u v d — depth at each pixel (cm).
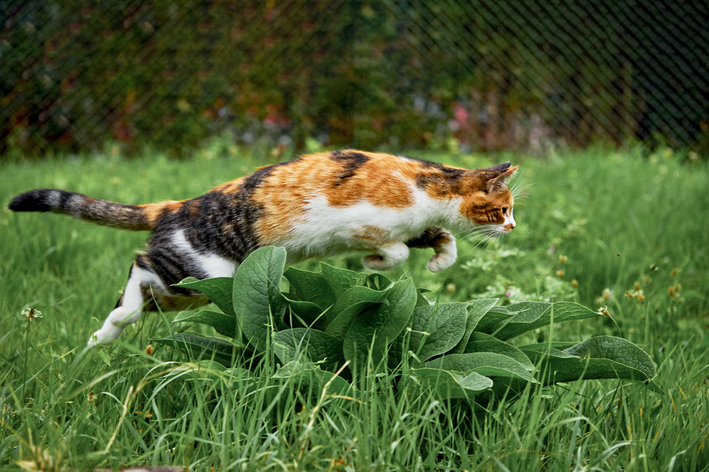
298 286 248
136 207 286
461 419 219
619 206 552
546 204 535
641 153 853
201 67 888
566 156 836
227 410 197
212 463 194
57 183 579
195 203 274
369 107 896
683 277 420
